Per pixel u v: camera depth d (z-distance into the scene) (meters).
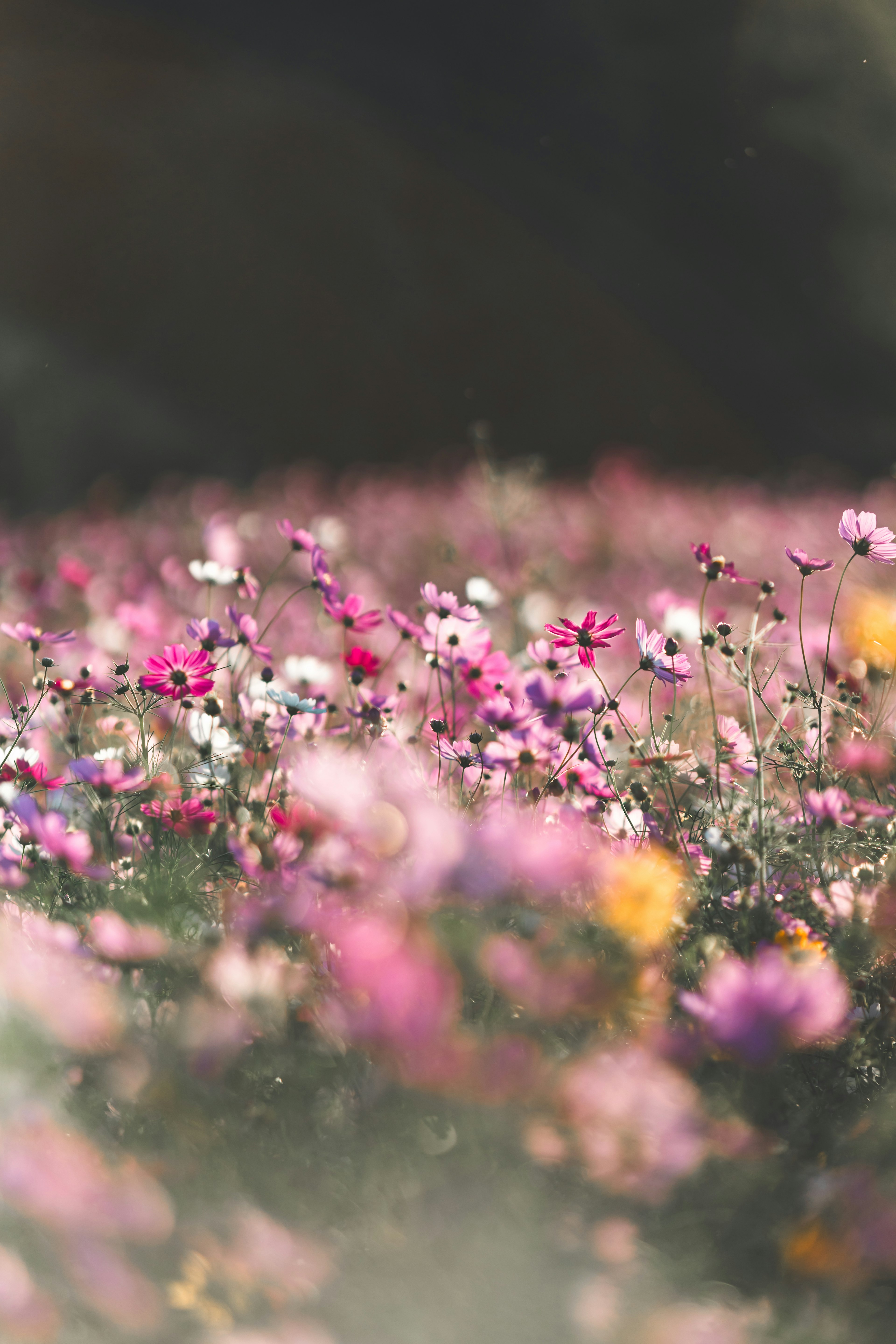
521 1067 3.69
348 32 22.55
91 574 6.49
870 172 19.80
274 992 3.77
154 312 18.77
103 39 20.84
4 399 16.66
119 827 4.09
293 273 19.91
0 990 3.75
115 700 4.21
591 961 3.81
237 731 4.21
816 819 4.04
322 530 6.47
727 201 20.81
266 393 18.88
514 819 4.00
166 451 17.19
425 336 20.39
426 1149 3.70
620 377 20.95
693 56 20.69
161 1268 3.64
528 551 7.34
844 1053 3.82
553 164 22.25
